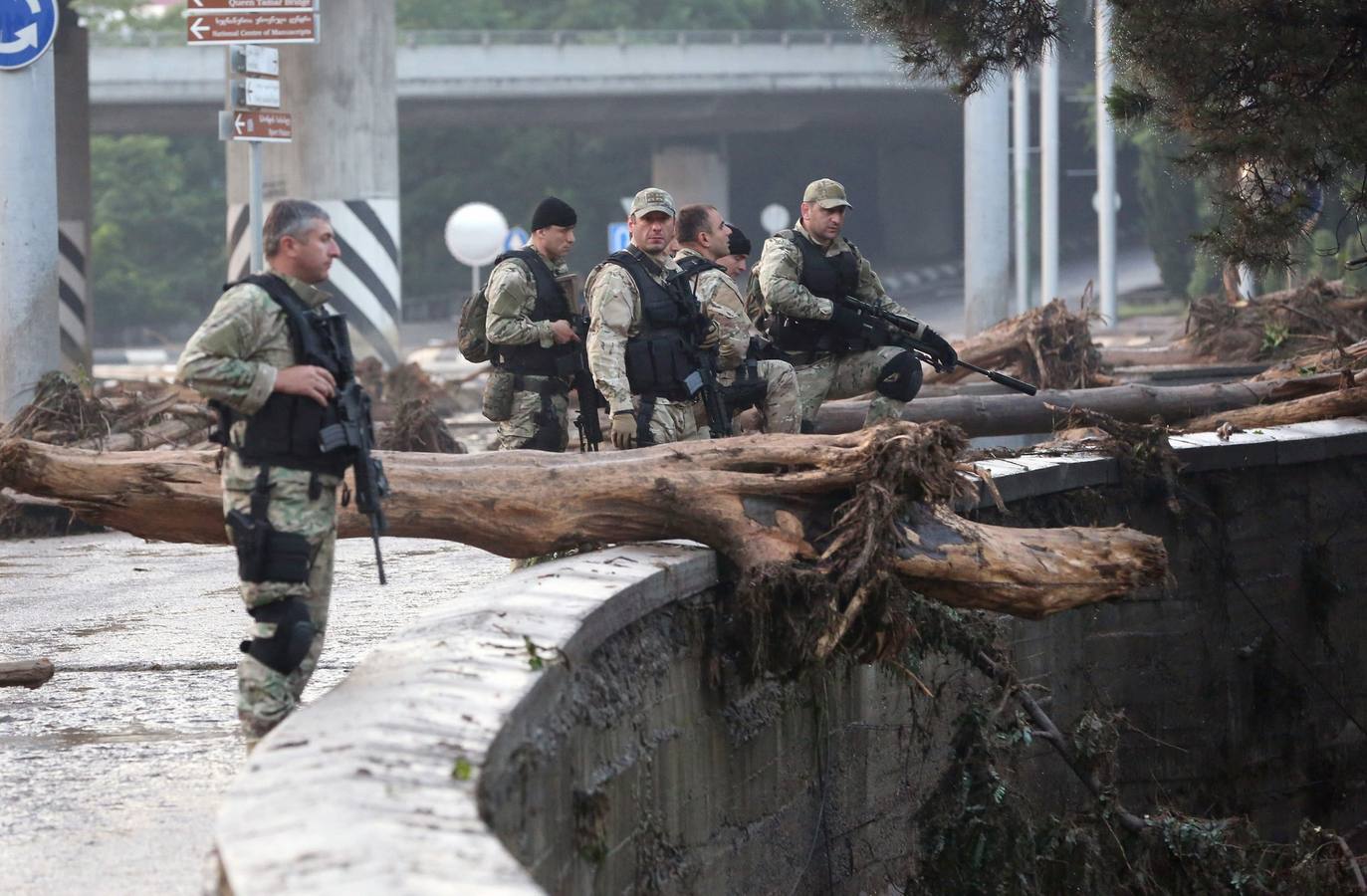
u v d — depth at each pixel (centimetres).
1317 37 3888
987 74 4456
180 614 3381
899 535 2397
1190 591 4175
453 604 2058
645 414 2873
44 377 5112
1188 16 3981
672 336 2900
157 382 6025
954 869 3288
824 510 2512
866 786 3038
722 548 2484
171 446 5194
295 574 1850
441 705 1586
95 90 19438
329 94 8988
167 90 19588
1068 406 4950
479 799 1372
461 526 2489
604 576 2202
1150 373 6656
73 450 2464
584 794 1873
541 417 3247
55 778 2067
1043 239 14362
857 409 4653
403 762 1401
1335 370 4941
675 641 2356
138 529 2489
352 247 9062
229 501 1875
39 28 5212
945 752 3366
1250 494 4309
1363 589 4600
